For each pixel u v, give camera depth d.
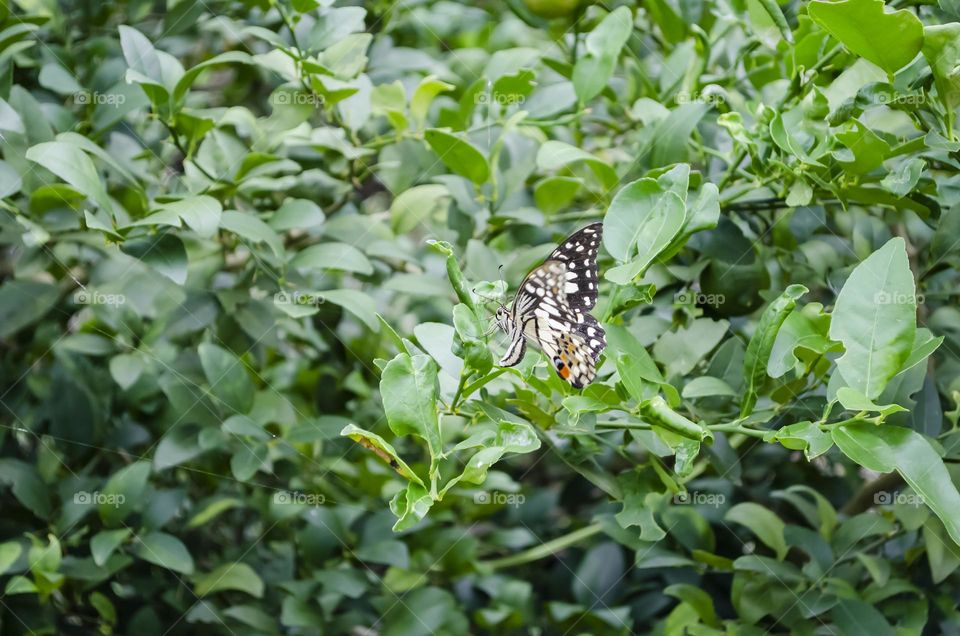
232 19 2.00
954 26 1.74
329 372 1.98
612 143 1.97
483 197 1.91
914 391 1.79
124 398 1.95
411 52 2.00
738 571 1.89
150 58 1.88
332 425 1.92
